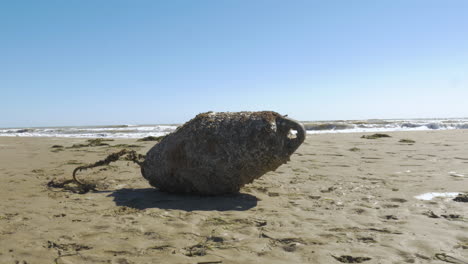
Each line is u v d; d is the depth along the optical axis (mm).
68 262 2736
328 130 24578
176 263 2713
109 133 25266
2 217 3941
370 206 4375
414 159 8273
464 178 5941
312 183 5797
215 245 3094
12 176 6598
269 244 3111
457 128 24844
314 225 3631
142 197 4930
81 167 5562
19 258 2811
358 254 2875
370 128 26156
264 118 4711
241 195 4996
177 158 4879
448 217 3873
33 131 30891
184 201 4691
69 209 4297
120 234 3375
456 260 2750
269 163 4727
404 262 2721
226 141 4684
